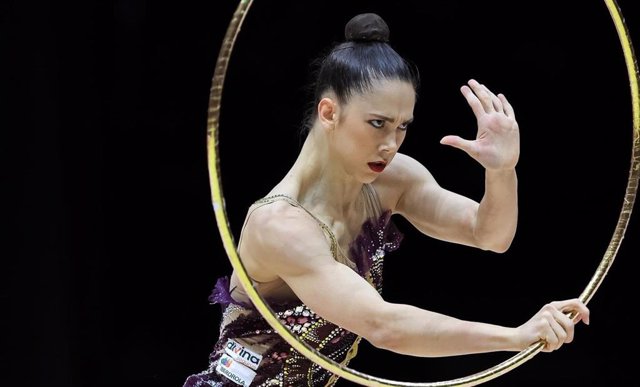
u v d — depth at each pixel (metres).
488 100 6.07
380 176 6.85
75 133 9.48
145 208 9.99
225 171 9.96
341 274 5.91
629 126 10.05
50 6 9.06
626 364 10.73
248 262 6.23
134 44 9.43
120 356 10.21
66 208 9.60
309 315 6.32
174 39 9.48
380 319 5.77
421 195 6.98
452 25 9.62
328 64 6.15
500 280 10.80
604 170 10.27
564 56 9.77
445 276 10.85
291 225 6.01
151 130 9.74
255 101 9.72
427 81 9.76
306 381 6.49
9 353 9.54
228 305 6.51
